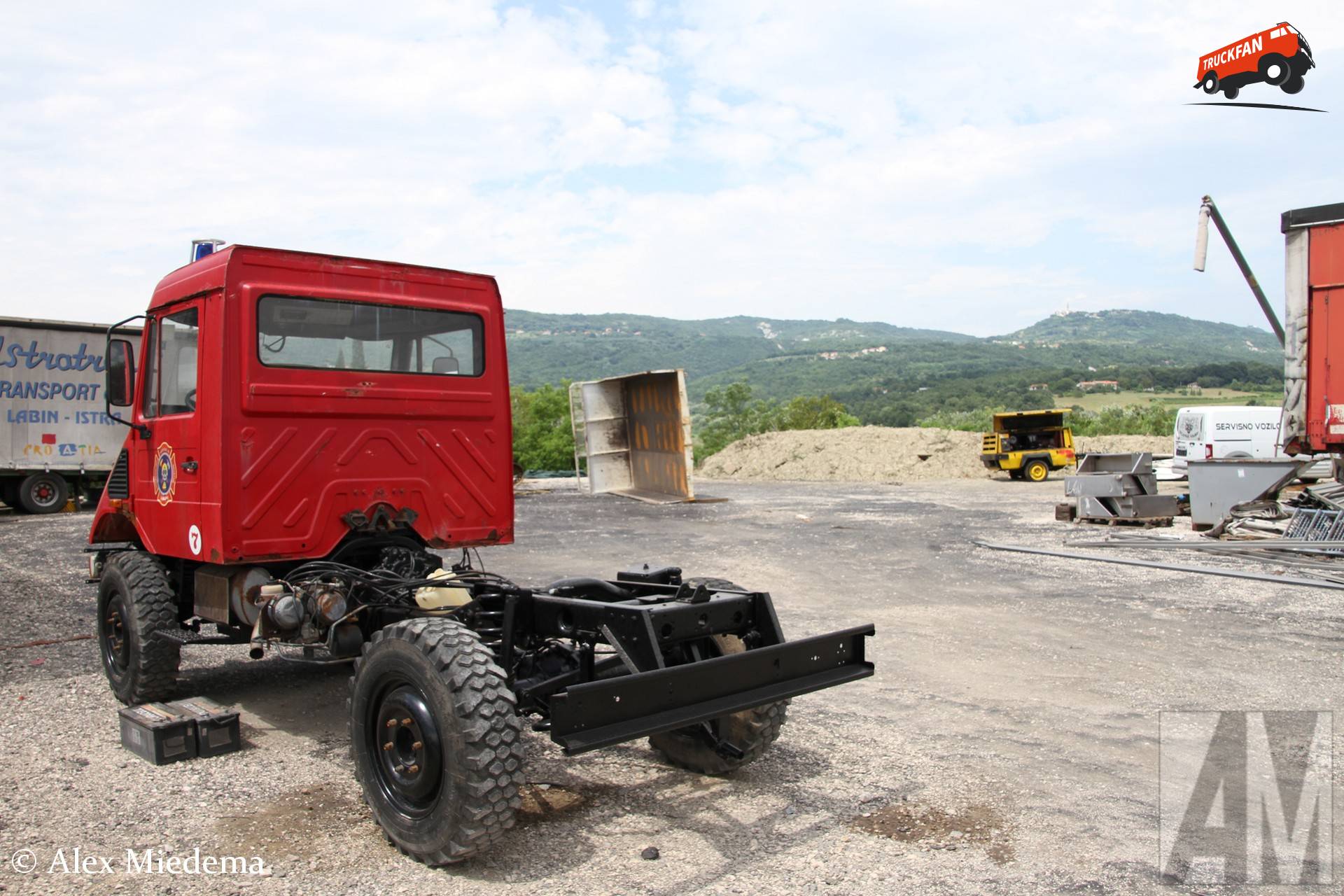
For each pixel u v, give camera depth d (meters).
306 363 5.15
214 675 6.73
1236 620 8.09
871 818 4.04
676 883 3.44
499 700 3.53
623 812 4.16
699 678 3.67
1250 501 13.59
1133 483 15.67
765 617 4.30
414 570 5.27
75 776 4.63
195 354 5.28
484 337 5.95
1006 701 5.80
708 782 4.53
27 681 6.48
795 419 72.50
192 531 5.21
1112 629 7.78
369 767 3.88
